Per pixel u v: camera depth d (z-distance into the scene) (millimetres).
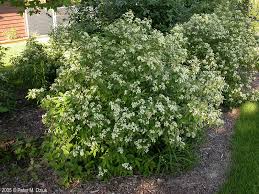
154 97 4016
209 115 4230
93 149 3887
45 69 5844
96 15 7180
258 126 5266
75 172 3973
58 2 4656
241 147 4742
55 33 6395
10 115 5344
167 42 4453
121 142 3881
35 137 4688
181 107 4141
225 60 5707
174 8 6906
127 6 6918
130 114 3750
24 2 4570
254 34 7047
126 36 4371
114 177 4051
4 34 10625
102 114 3879
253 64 6074
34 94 4535
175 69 4148
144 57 3980
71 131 3963
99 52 4191
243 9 8789
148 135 3834
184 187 3982
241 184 4055
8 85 5934
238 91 5684
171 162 4125
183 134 4344
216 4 7281
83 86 4219
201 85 4562
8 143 4586
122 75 4012
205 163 4426
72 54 4422
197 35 5637
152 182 4012
